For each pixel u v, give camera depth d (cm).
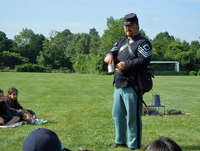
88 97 1295
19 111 668
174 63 5725
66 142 493
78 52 10562
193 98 1234
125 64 406
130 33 420
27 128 613
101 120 712
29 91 1598
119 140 456
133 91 418
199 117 754
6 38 11044
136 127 426
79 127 628
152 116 763
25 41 11600
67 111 870
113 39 6638
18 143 488
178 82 2506
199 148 452
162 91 1582
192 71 5375
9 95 685
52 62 9900
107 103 1077
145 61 404
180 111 817
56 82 2522
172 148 131
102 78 3447
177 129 601
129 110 421
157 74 5538
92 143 486
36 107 959
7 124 641
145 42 412
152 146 133
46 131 172
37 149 162
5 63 8950
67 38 13275
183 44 7481
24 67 7456
